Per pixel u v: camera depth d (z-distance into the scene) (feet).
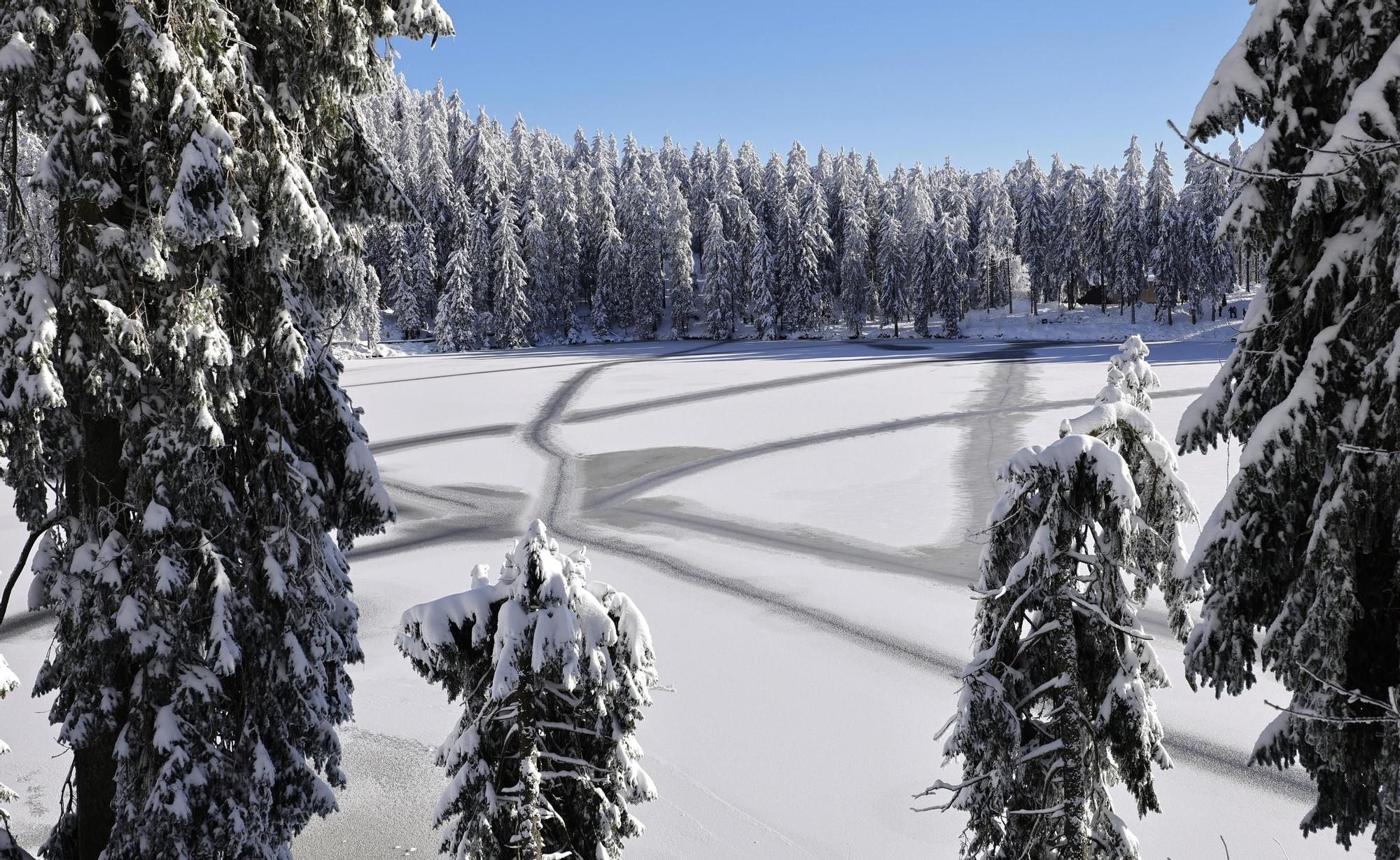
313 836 44.39
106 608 25.40
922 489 116.47
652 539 98.07
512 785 20.63
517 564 20.79
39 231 25.29
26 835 44.19
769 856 42.88
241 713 27.58
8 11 23.16
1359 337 20.16
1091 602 24.49
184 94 23.73
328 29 26.66
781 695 60.08
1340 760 19.90
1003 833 26.14
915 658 65.77
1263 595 22.24
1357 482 19.51
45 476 25.99
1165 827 44.37
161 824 24.79
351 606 32.17
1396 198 18.07
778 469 130.52
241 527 27.50
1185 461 120.78
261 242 26.61
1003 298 408.46
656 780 49.67
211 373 25.64
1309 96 20.53
